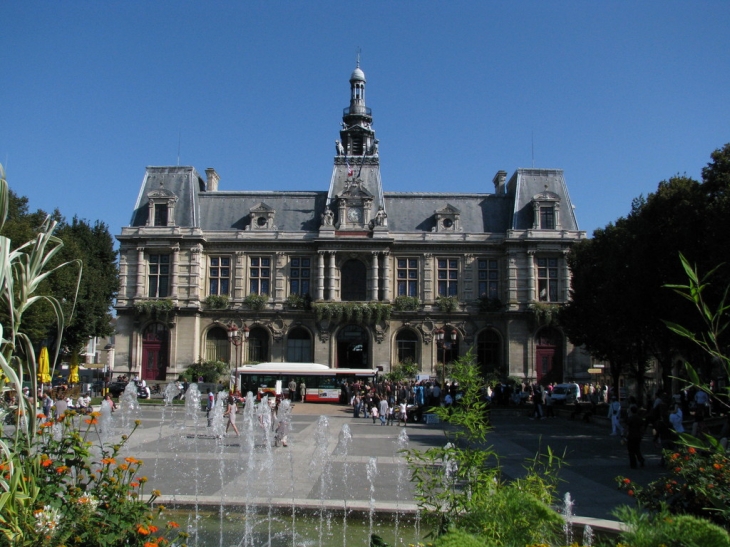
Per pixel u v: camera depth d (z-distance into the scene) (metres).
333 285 71.31
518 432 40.81
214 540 16.16
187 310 70.81
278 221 74.62
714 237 34.62
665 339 45.06
